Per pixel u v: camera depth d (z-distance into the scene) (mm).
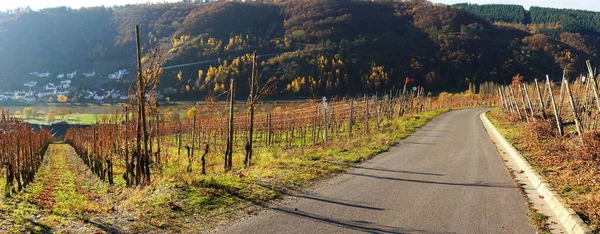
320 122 33031
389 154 14258
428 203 7570
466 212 6988
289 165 11445
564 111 24078
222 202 7406
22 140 19609
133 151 12695
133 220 6352
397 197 8016
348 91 82812
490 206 7391
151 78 11469
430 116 36562
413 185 9148
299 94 76062
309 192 8438
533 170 10180
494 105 68750
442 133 22125
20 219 6832
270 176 9805
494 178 9984
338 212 6938
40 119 85188
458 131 23344
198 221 6379
